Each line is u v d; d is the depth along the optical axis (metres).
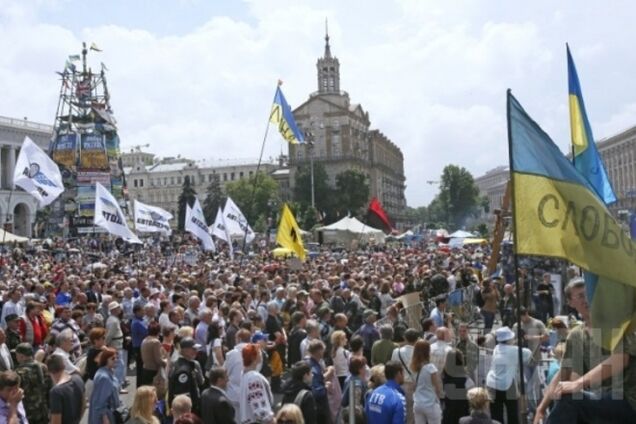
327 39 142.38
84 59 80.44
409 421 9.70
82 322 13.90
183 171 182.62
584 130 11.55
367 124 149.00
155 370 10.20
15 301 14.96
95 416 8.48
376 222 36.69
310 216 89.81
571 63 11.55
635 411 4.58
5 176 110.81
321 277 22.23
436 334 10.55
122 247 57.66
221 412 8.11
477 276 25.09
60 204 76.62
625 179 119.69
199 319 13.05
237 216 31.58
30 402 9.02
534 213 5.65
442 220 161.75
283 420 6.70
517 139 5.81
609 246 5.10
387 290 17.75
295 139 32.88
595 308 4.96
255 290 17.50
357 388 8.88
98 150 76.44
